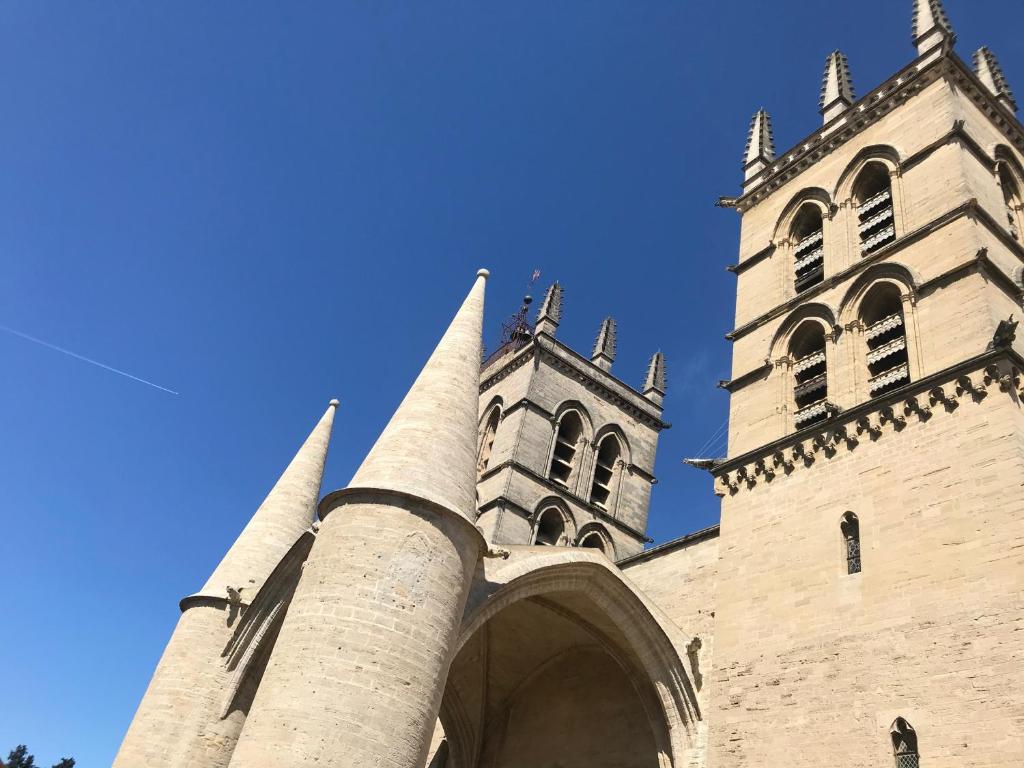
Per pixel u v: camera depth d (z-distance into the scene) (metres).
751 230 38.47
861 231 32.06
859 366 28.16
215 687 28.16
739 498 28.92
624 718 31.67
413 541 21.50
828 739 21.42
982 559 20.41
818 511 25.73
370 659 19.53
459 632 23.89
